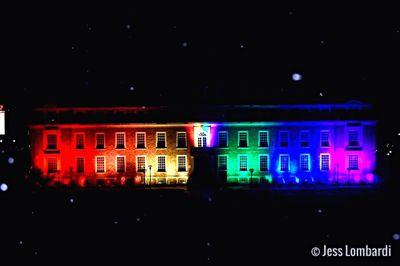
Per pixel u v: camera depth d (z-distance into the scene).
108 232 70.88
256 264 58.72
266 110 105.75
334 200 82.69
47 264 59.34
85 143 101.44
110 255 62.09
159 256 61.66
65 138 101.06
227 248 64.00
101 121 102.12
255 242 66.00
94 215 77.62
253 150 102.06
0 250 63.94
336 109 105.75
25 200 83.50
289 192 85.75
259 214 77.06
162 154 101.81
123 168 101.69
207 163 99.31
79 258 61.19
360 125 102.81
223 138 102.31
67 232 71.06
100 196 84.88
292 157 102.31
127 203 81.31
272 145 102.19
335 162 102.25
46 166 100.56
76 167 101.12
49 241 67.50
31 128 100.75
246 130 102.38
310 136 102.69
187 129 102.19
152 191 87.81
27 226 73.44
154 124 101.75
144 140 102.00
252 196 83.56
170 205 80.44
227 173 101.75
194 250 63.53
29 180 98.38
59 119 102.19
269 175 101.75
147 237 68.69
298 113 105.81
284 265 58.41
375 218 74.81
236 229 71.25
